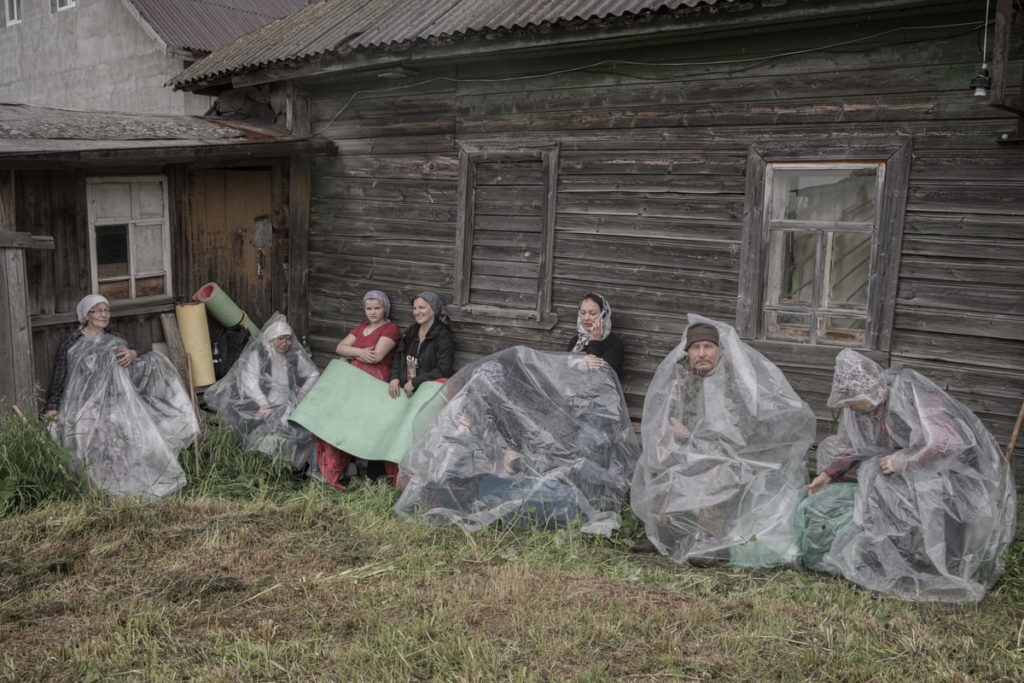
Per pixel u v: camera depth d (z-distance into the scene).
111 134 6.43
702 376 4.81
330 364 6.20
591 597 3.98
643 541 4.85
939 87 4.84
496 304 6.69
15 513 4.94
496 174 6.59
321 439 5.84
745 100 5.44
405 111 6.99
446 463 5.08
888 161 5.02
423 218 6.99
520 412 5.23
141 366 6.01
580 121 6.10
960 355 4.94
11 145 5.59
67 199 6.28
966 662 3.44
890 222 5.04
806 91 5.23
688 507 4.62
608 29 5.34
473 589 4.04
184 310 7.03
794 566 4.48
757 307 5.53
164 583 4.07
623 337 6.07
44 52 13.79
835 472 4.52
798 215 5.43
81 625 3.70
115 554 4.44
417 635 3.60
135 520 4.85
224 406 6.50
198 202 7.23
